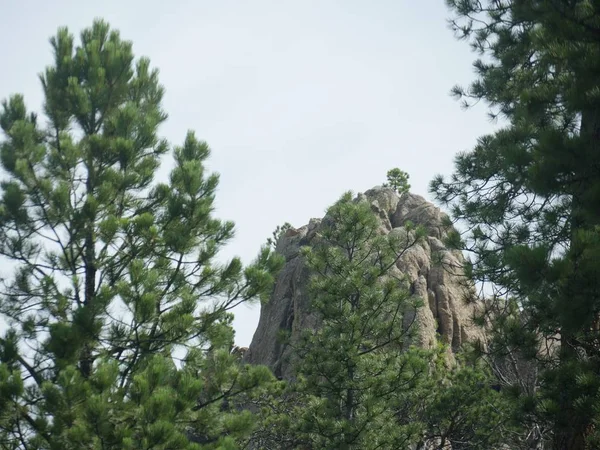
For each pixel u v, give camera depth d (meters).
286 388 27.12
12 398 14.93
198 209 18.83
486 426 25.69
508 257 11.08
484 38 21.44
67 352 16.20
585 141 12.06
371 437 21.98
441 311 41.84
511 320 14.92
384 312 23.64
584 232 11.20
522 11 14.20
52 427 14.84
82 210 17.92
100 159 19.39
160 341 17.80
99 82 20.06
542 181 12.23
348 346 22.55
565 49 12.89
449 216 18.89
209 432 17.09
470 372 26.23
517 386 13.92
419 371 22.50
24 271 18.00
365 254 24.17
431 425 26.34
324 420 22.00
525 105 14.68
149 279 16.86
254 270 18.44
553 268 10.76
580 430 13.34
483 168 18.69
